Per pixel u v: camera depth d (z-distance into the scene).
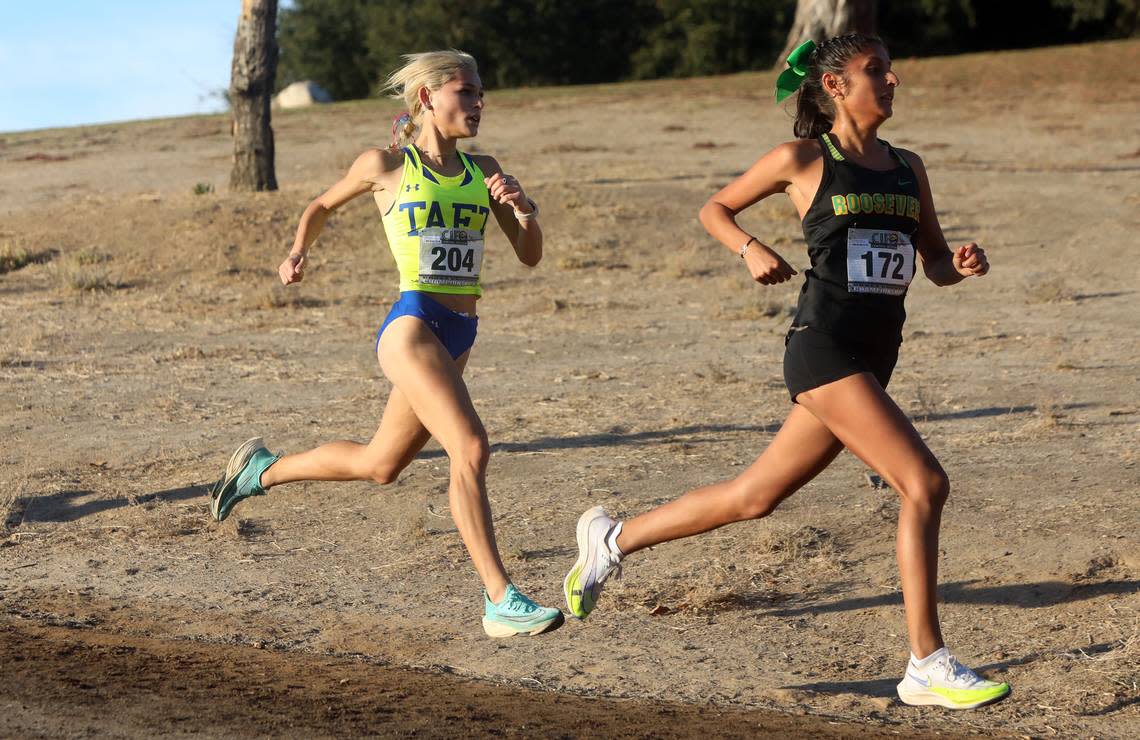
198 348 21.72
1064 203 35.09
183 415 17.31
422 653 9.79
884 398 8.06
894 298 8.34
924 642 7.93
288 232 32.06
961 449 14.75
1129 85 61.38
